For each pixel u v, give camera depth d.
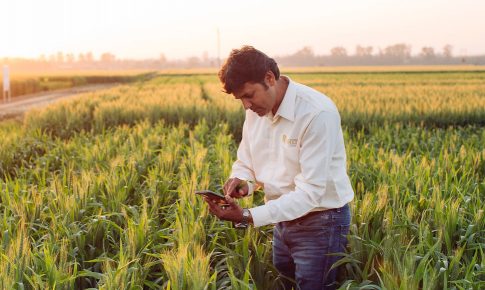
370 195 4.34
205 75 82.19
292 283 3.69
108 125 15.43
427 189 5.21
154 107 15.98
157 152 9.27
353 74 72.56
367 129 13.97
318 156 2.88
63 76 70.25
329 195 2.99
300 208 2.92
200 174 5.84
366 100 18.41
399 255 3.15
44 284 3.04
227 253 3.88
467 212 4.44
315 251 3.11
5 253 3.52
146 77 90.69
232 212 2.97
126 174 5.85
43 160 8.63
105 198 4.96
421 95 22.03
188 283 2.79
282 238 3.29
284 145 3.02
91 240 4.18
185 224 3.80
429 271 3.01
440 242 3.57
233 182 3.39
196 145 8.12
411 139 10.48
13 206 4.67
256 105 2.83
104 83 79.88
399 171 5.79
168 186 5.53
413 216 4.41
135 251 3.65
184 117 15.58
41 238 4.06
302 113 2.89
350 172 6.29
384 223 4.02
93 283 3.75
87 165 7.17
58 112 15.12
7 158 8.85
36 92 52.16
